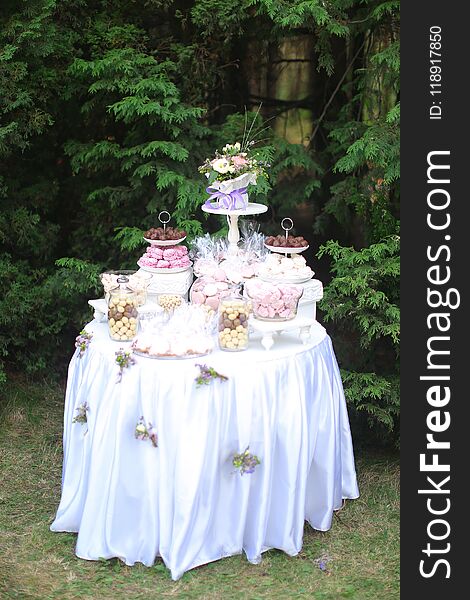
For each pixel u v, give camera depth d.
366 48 5.97
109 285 3.94
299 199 6.15
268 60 6.40
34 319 5.60
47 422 5.31
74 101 5.81
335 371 4.09
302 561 3.76
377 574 3.70
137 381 3.52
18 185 5.73
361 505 4.30
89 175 5.83
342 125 6.04
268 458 3.58
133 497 3.59
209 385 3.48
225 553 3.69
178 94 5.57
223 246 4.38
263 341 3.69
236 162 4.14
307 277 4.01
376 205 5.30
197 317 3.68
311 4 5.26
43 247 5.81
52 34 5.21
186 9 5.90
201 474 3.48
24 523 4.09
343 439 4.21
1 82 5.14
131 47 5.61
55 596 3.48
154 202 5.67
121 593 3.50
